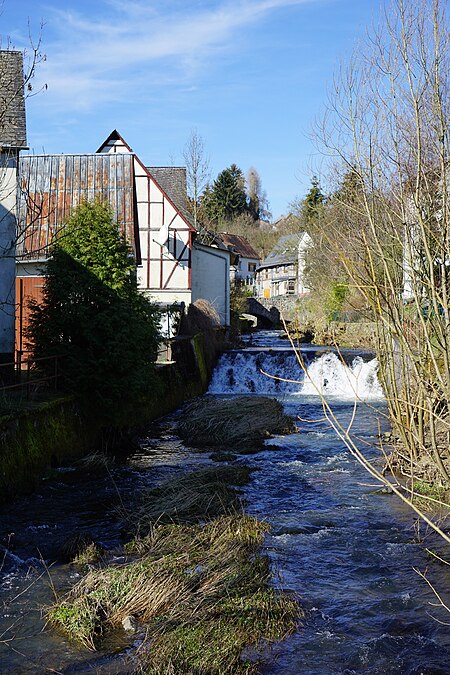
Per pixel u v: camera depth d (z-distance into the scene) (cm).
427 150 788
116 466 1239
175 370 2000
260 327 4978
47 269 1314
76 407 1262
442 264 599
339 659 575
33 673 545
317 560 793
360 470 1230
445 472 612
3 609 653
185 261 2814
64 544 804
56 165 2322
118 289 1313
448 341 623
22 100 1320
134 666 554
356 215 1009
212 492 1045
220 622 614
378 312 652
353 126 862
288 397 2323
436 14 697
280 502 1038
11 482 995
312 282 3662
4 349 1296
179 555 759
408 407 1039
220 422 1580
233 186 9188
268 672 553
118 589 674
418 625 632
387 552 816
